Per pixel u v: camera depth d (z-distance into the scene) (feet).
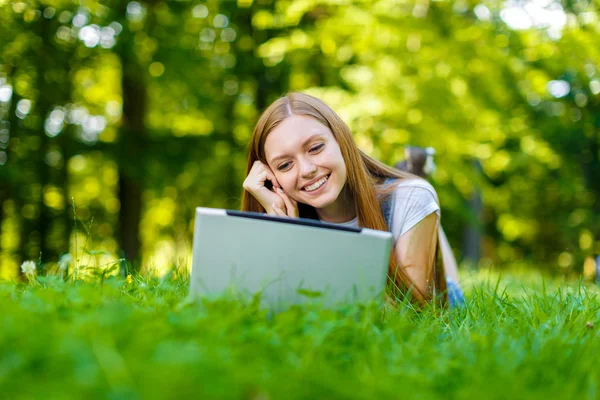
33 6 29.45
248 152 10.68
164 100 38.45
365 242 7.04
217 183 43.04
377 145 28.84
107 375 4.35
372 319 6.86
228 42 34.55
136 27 31.37
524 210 59.31
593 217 55.47
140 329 5.50
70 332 5.10
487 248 63.21
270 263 7.08
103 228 45.93
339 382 4.77
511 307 9.14
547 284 16.21
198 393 4.23
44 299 7.23
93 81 38.45
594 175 56.34
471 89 30.27
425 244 9.91
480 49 29.40
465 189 32.96
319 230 7.04
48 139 36.47
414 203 9.96
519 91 32.53
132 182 38.27
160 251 49.08
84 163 43.93
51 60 32.22
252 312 6.82
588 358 6.26
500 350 6.35
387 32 29.07
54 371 4.51
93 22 30.12
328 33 30.60
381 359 5.83
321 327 6.19
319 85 34.27
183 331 5.73
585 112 41.96
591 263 50.57
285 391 4.49
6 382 4.34
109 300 7.41
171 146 37.55
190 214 45.21
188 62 32.55
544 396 5.05
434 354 6.21
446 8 30.27
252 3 32.60
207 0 32.32
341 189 9.94
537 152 36.99
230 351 5.21
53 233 40.65
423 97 29.27
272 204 10.24
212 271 7.18
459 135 29.78
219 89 36.37
